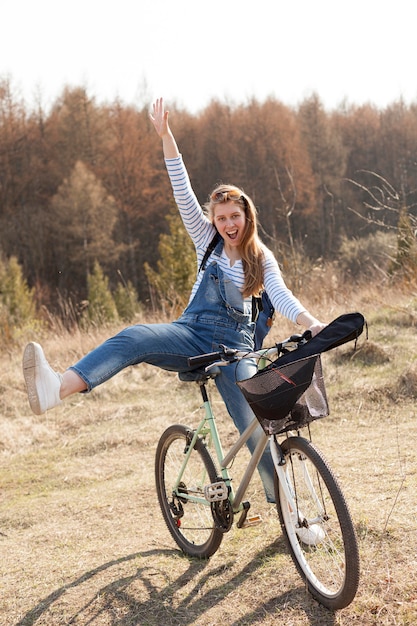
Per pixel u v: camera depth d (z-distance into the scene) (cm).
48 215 5053
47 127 5553
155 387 726
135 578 332
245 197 329
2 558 387
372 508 351
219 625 283
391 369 614
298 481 294
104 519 427
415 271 910
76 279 4972
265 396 266
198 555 344
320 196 5059
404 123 5403
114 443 596
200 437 347
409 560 297
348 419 539
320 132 5347
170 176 355
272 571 313
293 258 1066
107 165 5475
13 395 743
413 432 484
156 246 5294
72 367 308
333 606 273
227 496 320
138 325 325
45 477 543
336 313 845
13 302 2844
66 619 307
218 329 326
